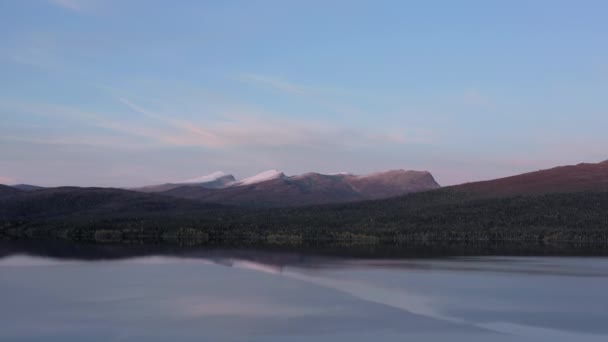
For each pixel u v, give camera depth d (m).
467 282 59.47
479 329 37.97
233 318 40.50
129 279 61.03
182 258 87.19
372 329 37.66
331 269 71.81
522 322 40.09
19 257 86.69
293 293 51.59
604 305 46.50
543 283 58.81
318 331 37.03
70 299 48.06
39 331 36.78
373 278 62.62
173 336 35.66
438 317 41.44
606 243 128.25
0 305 45.31
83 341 34.53
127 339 35.00
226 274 65.88
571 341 35.28
